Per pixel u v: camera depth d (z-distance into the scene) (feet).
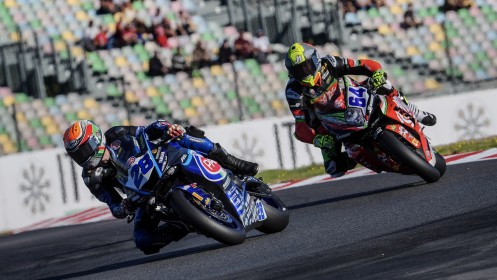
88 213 162.71
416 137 97.50
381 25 262.88
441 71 258.98
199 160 76.74
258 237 83.51
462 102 210.59
